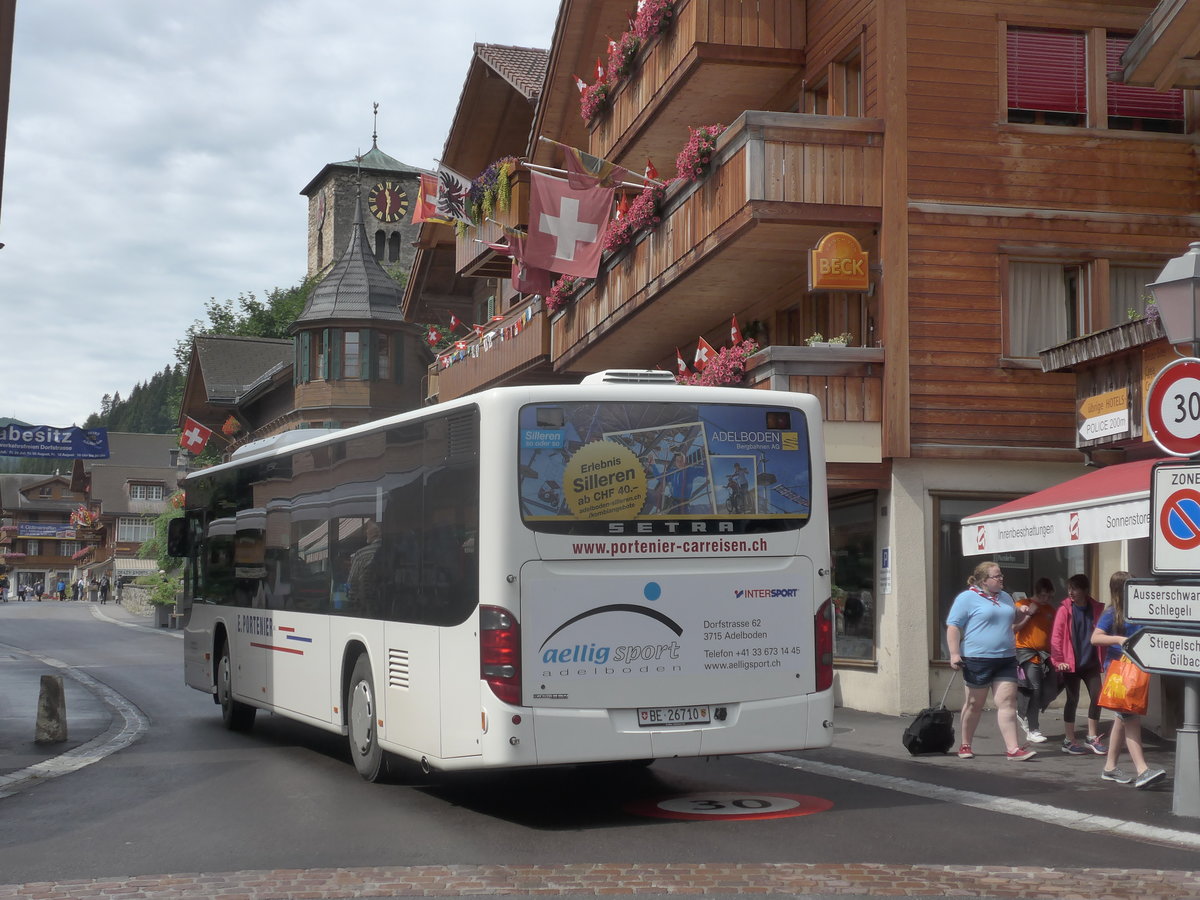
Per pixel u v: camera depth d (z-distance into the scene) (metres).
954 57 19.20
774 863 8.25
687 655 10.06
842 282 18.64
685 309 24.08
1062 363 17.28
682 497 10.19
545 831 9.52
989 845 8.80
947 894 7.41
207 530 18.59
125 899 7.54
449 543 10.37
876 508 19.17
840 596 20.30
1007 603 13.61
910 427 18.64
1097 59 19.56
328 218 97.75
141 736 16.72
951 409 18.78
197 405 73.06
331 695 13.09
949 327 18.86
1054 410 19.05
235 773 13.00
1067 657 13.97
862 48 19.73
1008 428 18.91
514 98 34.53
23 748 15.54
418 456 11.05
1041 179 19.25
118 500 129.38
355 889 7.69
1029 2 19.39
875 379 18.73
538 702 9.66
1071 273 19.55
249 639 16.23
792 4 22.03
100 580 110.00
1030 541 14.88
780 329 23.20
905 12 19.12
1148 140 19.56
